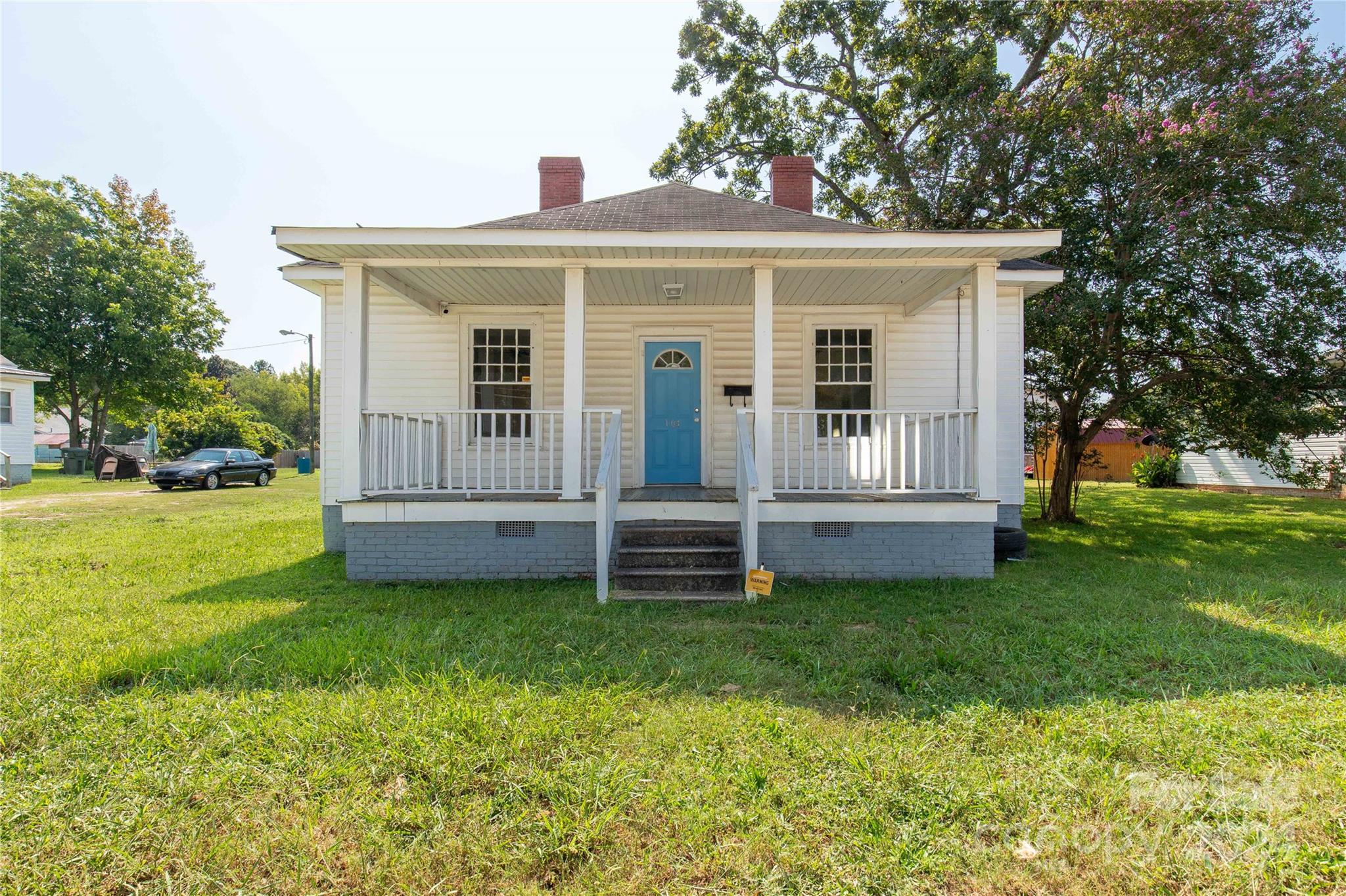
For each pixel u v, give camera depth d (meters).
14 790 3.04
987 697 3.90
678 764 3.20
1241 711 3.74
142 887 2.47
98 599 6.37
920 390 9.46
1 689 4.05
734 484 9.49
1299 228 10.49
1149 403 12.32
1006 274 8.82
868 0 17.75
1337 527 12.09
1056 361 12.02
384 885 2.49
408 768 3.19
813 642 5.00
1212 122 10.45
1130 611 5.86
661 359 9.61
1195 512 14.68
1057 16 14.17
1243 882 2.45
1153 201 10.74
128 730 3.56
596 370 9.55
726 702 3.87
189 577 7.48
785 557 7.30
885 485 7.68
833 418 9.57
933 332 9.46
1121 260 10.93
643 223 7.61
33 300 27.61
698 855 2.62
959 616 5.70
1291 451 16.91
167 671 4.32
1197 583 7.05
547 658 4.63
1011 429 9.42
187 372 31.38
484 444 9.55
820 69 18.73
